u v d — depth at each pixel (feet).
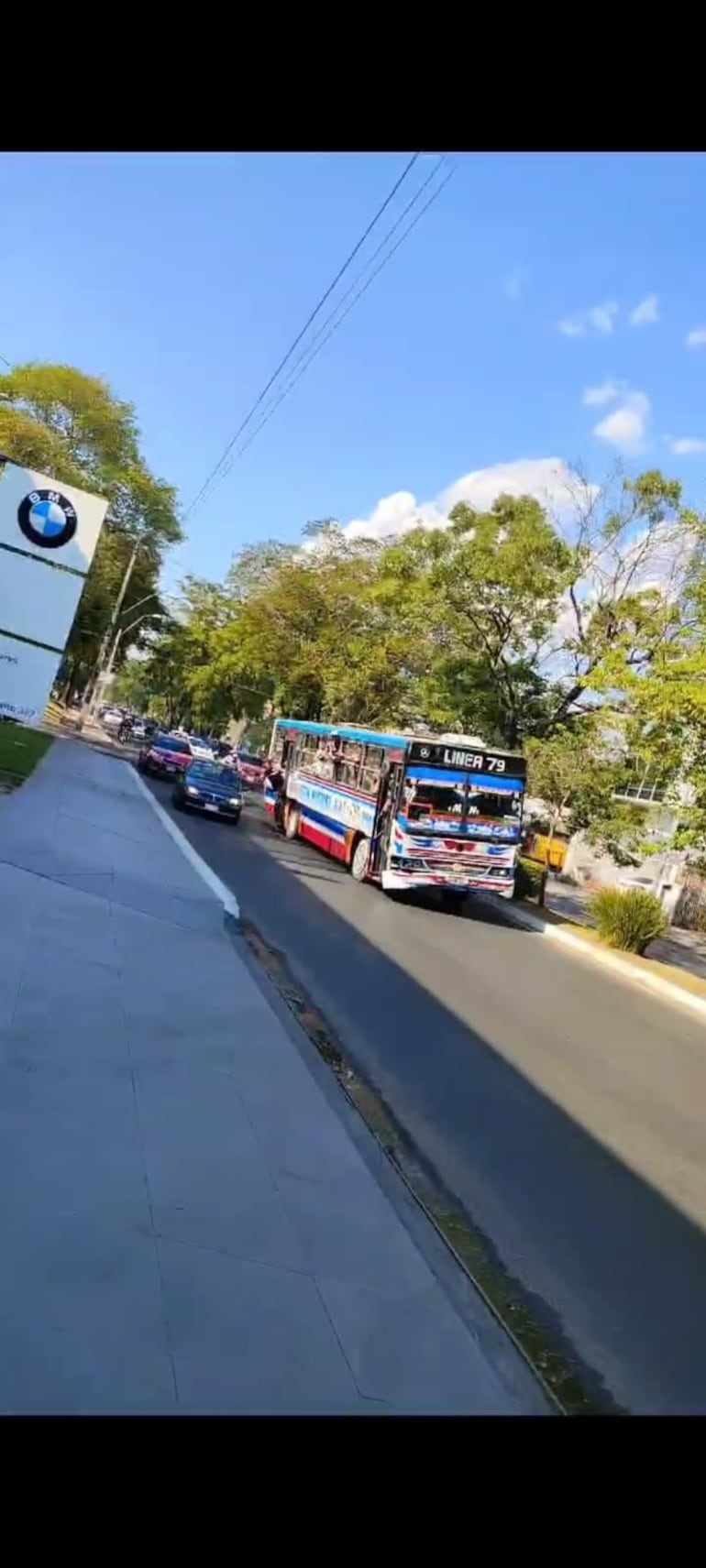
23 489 54.54
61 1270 11.82
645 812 73.05
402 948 42.04
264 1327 11.84
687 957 67.87
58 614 55.77
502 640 85.81
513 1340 13.47
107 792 69.46
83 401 156.56
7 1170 13.82
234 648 206.59
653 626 71.67
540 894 69.72
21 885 30.99
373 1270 13.94
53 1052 18.45
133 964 25.91
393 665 114.52
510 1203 18.45
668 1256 17.53
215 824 74.90
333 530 140.15
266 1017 24.64
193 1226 13.66
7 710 55.42
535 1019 34.47
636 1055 32.78
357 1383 11.34
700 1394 13.41
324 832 70.33
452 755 57.36
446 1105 23.16
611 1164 21.58
